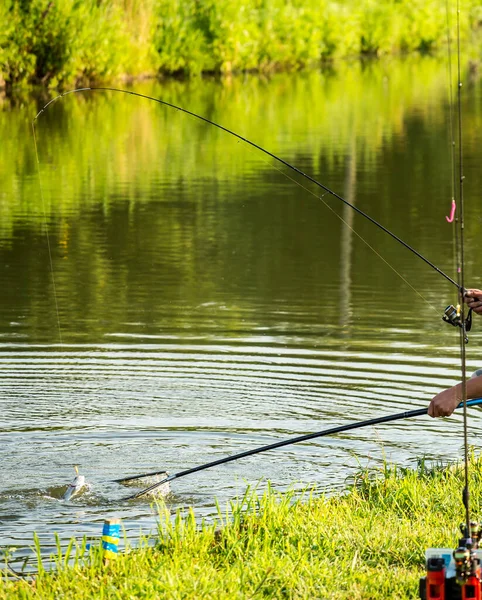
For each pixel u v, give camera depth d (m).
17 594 13.03
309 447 20.19
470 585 10.84
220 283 32.88
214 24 97.94
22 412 22.06
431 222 41.69
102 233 39.47
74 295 31.50
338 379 24.20
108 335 27.62
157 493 17.77
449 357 25.75
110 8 87.44
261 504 16.41
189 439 20.72
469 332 27.94
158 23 93.50
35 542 14.39
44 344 26.78
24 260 35.59
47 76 83.06
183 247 37.53
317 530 14.88
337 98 82.50
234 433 21.05
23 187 47.84
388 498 16.52
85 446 20.33
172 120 71.31
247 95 83.69
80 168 52.69
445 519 15.52
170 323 28.66
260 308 30.14
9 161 54.22
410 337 27.41
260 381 24.09
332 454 19.86
